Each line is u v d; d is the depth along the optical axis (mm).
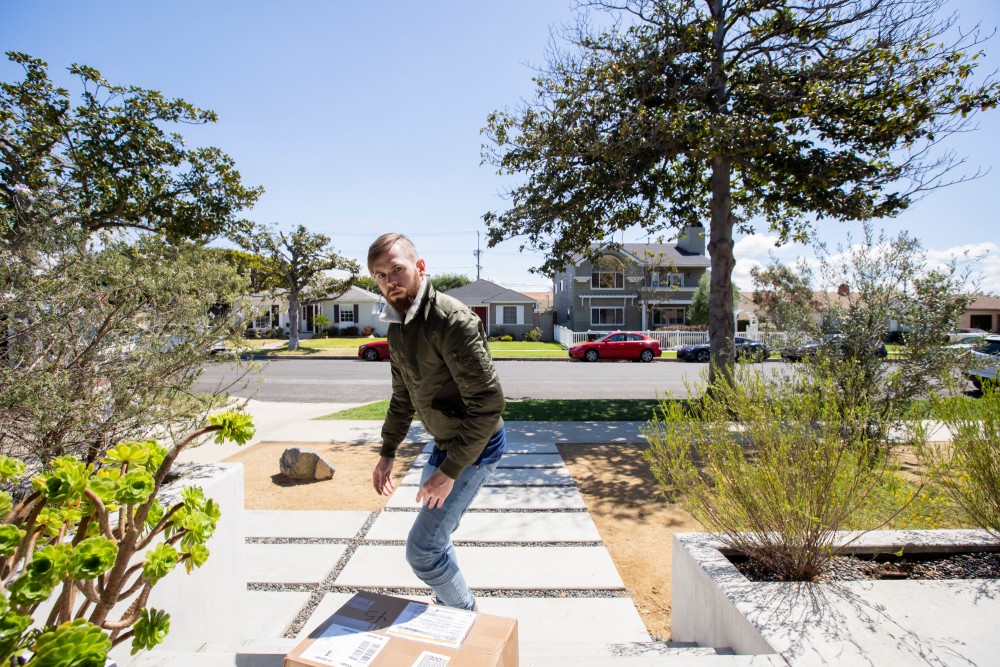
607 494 4617
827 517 2168
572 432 7344
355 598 1576
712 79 8422
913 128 7844
